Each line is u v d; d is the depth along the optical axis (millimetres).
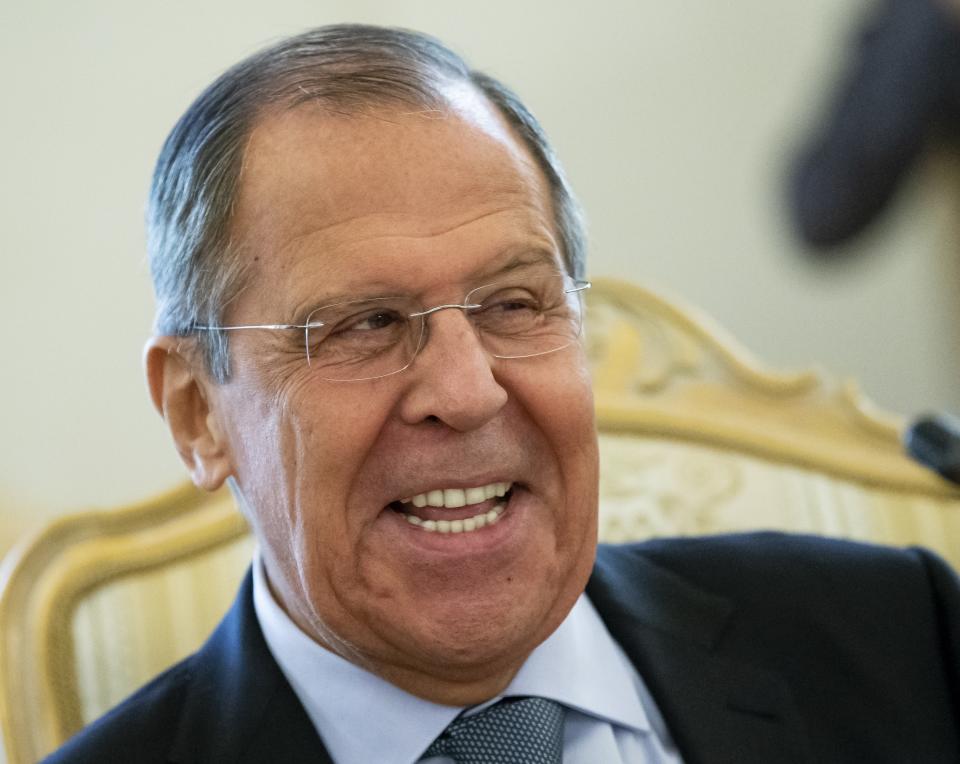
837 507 2746
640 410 2766
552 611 1910
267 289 1812
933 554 2352
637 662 2141
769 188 5328
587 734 2014
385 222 1769
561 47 5156
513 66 5109
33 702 2324
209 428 1983
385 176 1775
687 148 5301
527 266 1851
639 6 5211
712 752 2033
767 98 5324
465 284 1793
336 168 1778
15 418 4449
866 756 2121
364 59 1855
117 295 4559
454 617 1788
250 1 4699
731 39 5289
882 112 4629
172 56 4613
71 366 4512
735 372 2826
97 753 1944
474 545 1807
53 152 4492
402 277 1761
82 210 4520
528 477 1849
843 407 2826
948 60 4457
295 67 1860
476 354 1767
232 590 2520
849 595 2271
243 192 1823
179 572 2506
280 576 1947
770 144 5328
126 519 2508
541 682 1979
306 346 1790
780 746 2064
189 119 1925
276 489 1842
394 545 1807
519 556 1831
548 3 5121
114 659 2420
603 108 5219
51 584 2408
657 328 2844
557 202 1995
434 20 4980
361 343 1799
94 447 4531
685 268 5324
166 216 1931
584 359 1935
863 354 5367
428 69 1871
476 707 1952
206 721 1977
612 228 5266
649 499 2697
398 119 1802
